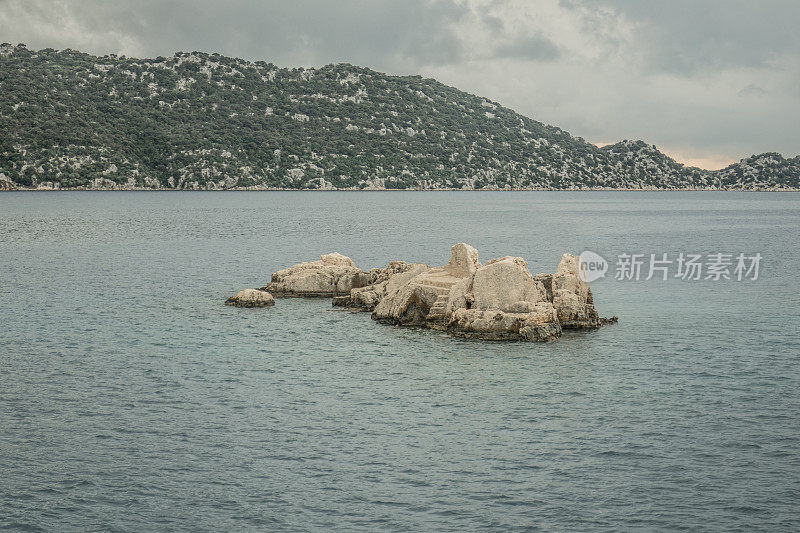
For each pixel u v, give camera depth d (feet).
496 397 133.28
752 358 157.58
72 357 158.61
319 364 154.71
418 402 130.93
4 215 655.76
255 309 213.25
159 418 122.42
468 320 177.68
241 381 142.82
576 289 192.65
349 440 113.91
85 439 113.50
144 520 91.15
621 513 92.17
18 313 205.26
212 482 100.32
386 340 175.52
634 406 127.95
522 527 89.35
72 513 92.48
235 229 520.01
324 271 236.84
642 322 194.90
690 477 100.89
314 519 91.45
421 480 100.89
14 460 106.01
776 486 97.96
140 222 583.58
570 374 147.02
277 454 108.78
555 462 105.91
